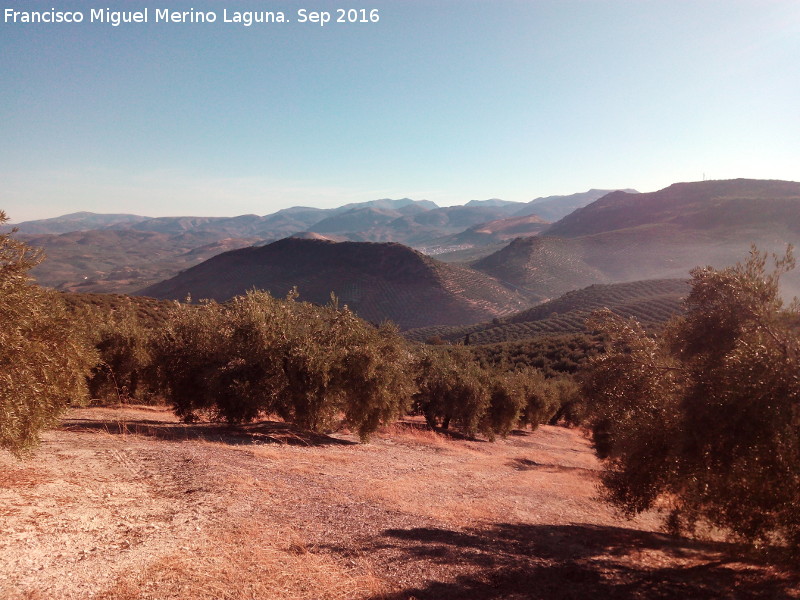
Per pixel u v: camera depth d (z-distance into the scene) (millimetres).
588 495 16344
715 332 7895
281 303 19594
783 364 6691
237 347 17922
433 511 11102
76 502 7844
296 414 18406
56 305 8625
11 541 6004
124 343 23141
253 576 6254
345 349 19172
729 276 7930
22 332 7180
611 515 14289
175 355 18266
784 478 6668
